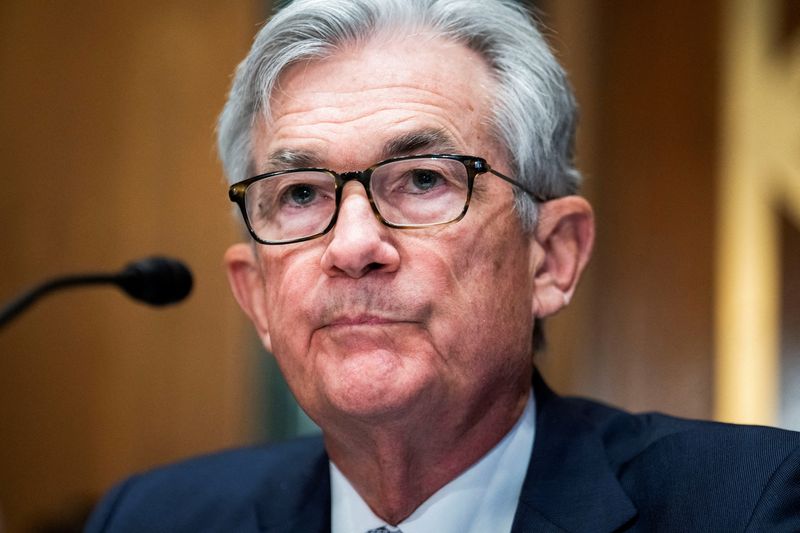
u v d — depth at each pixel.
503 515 3.12
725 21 5.66
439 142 2.94
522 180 3.10
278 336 3.04
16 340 6.80
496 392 3.06
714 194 5.64
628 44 5.85
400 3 3.02
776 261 5.52
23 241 6.82
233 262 3.49
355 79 2.97
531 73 3.16
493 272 2.96
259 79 3.09
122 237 6.66
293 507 3.49
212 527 3.60
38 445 6.73
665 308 5.68
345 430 2.98
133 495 3.87
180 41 6.67
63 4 6.85
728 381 5.52
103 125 6.74
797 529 2.76
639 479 3.05
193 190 6.59
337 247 2.81
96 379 6.66
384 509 3.14
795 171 5.51
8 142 6.89
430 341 2.85
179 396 6.53
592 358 5.79
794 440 2.95
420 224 2.89
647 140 5.78
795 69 5.52
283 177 3.01
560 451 3.16
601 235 5.82
